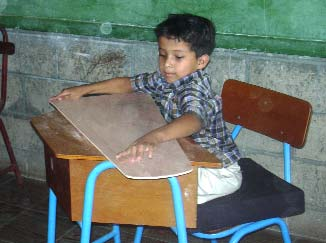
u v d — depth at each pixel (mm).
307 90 2424
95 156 1517
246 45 2449
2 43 2826
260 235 2711
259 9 2381
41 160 3207
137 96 2010
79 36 2826
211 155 1561
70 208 1663
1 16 2971
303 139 1876
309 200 2607
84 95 2148
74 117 1762
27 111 3135
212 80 2598
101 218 1672
